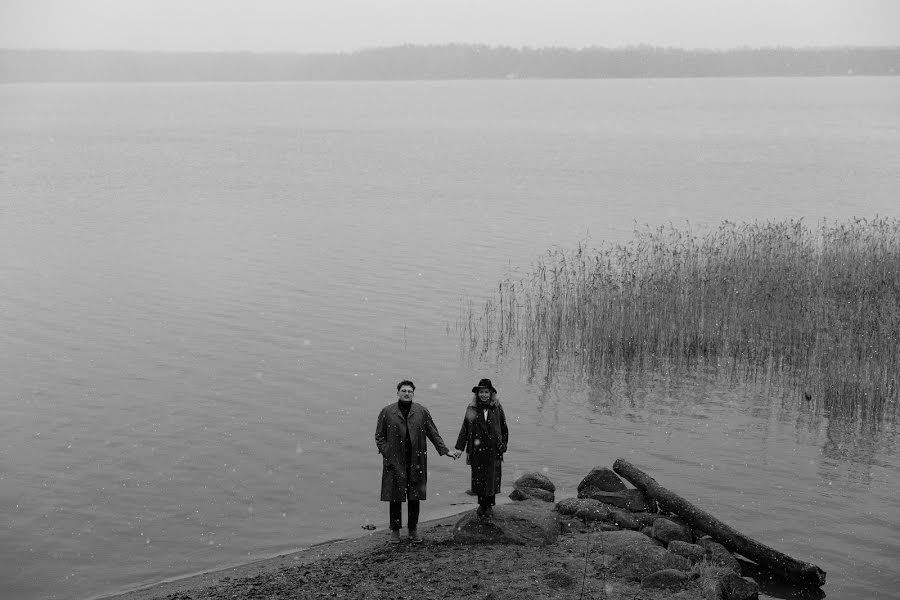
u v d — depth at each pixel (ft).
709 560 42.34
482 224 162.91
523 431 65.10
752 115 545.44
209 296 106.93
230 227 160.56
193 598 39.17
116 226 161.17
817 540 46.96
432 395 73.15
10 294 107.24
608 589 38.37
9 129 472.03
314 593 38.52
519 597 37.45
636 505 48.57
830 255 101.04
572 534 45.32
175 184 229.25
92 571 44.42
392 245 142.00
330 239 147.74
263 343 87.56
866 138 365.81
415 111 646.74
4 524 49.73
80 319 96.17
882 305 82.89
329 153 322.96
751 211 176.04
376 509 51.60
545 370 80.02
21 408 68.85
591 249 136.56
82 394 72.23
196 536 48.29
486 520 45.09
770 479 55.77
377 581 39.65
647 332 85.66
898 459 59.26
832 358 74.54
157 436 63.31
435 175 247.50
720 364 81.25
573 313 92.38
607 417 68.13
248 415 67.72
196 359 82.07
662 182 225.97
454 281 115.75
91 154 321.73
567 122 501.97
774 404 70.90
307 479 56.13
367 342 88.22
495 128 456.45
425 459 45.78
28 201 194.59
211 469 57.62
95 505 52.26
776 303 88.12
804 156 290.56
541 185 222.28
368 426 65.62
